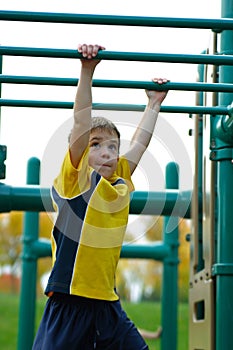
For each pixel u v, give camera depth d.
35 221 11.21
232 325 7.27
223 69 7.59
